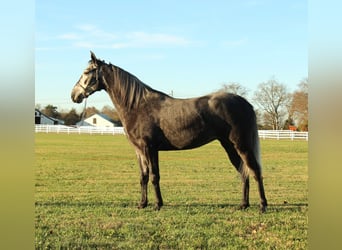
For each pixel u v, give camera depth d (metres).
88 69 6.16
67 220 5.47
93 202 6.46
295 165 10.84
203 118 5.73
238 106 5.77
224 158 12.45
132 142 6.00
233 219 5.47
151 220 5.44
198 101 5.84
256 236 4.83
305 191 7.39
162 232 4.97
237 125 5.73
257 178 5.77
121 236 4.87
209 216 5.58
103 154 13.80
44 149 15.20
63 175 9.44
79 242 4.68
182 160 11.92
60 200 6.62
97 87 6.17
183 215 5.66
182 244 4.61
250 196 7.05
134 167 10.88
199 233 4.93
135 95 5.95
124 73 6.05
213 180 8.59
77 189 7.61
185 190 7.46
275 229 5.06
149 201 6.64
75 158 12.67
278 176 9.18
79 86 6.23
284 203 6.36
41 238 4.74
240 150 5.76
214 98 5.82
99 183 8.36
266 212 5.76
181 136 5.79
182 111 5.77
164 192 7.28
